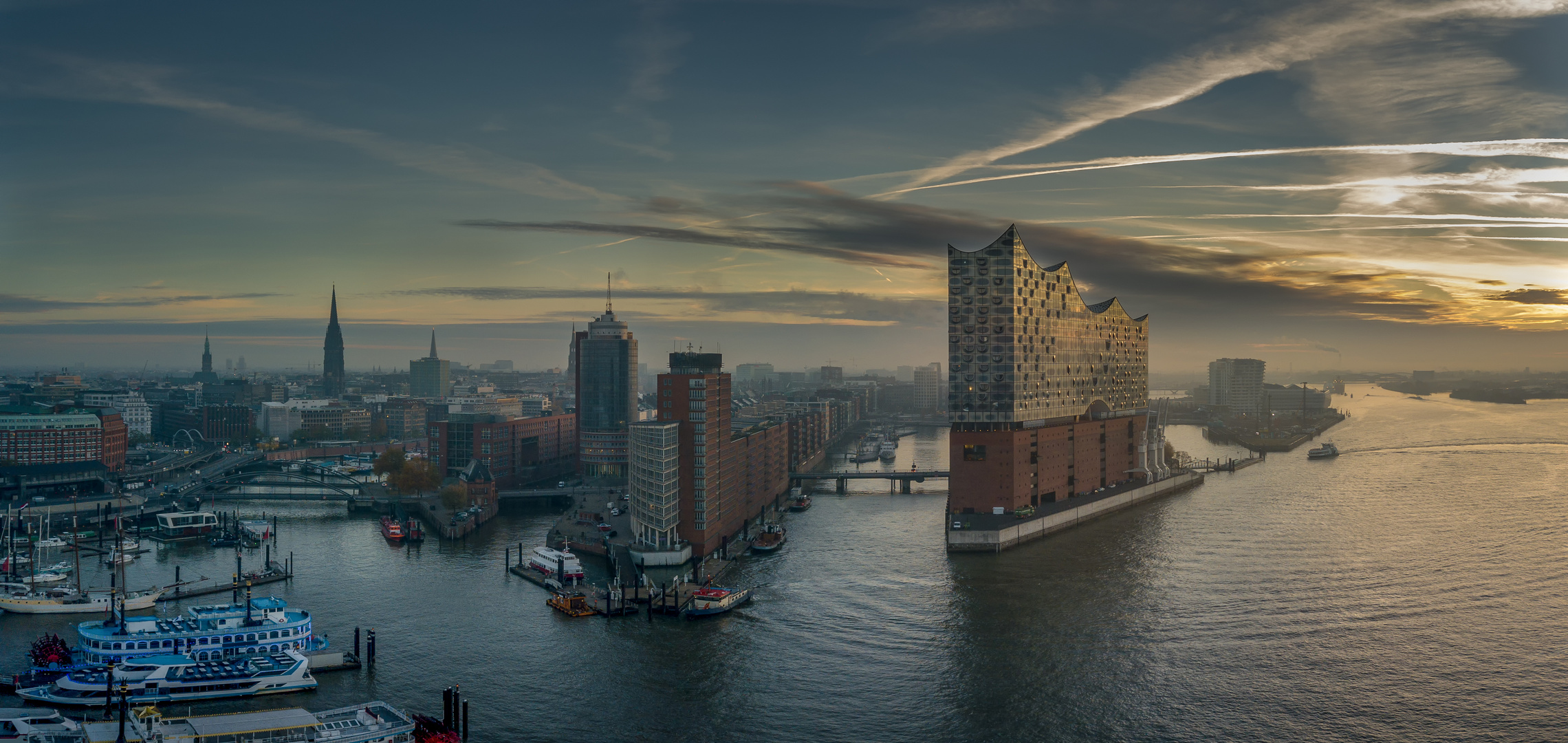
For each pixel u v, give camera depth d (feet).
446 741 562.66
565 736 596.70
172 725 548.31
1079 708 636.89
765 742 590.55
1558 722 611.06
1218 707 636.48
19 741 536.01
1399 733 599.57
